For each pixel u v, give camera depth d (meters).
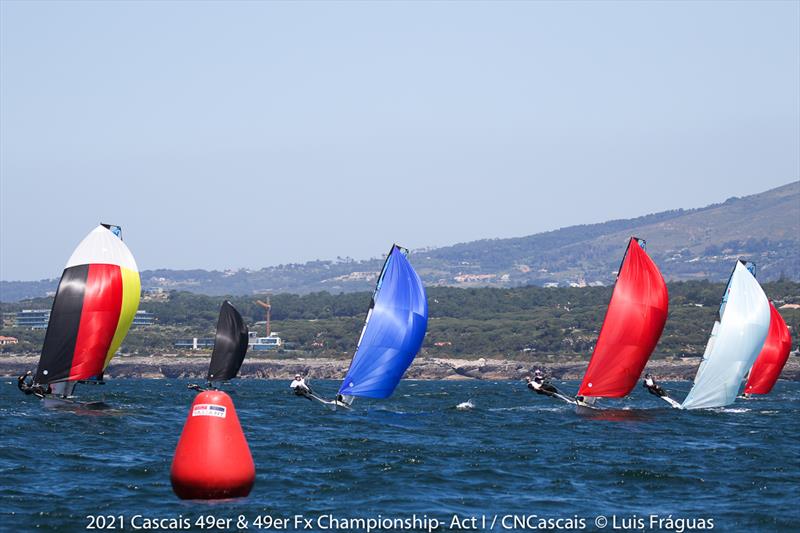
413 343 191.12
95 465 109.62
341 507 86.88
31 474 102.19
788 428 174.00
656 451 131.00
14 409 190.75
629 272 186.12
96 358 189.25
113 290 189.00
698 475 107.94
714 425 176.38
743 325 196.62
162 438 142.25
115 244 191.50
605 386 189.00
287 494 92.25
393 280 190.50
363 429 162.88
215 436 80.12
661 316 186.25
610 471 109.94
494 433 156.75
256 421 177.12
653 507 89.31
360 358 192.75
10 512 82.31
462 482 101.75
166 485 95.94
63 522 79.00
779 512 86.06
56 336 187.00
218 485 79.94
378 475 105.00
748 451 130.00
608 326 187.00
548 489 98.31
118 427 156.50
